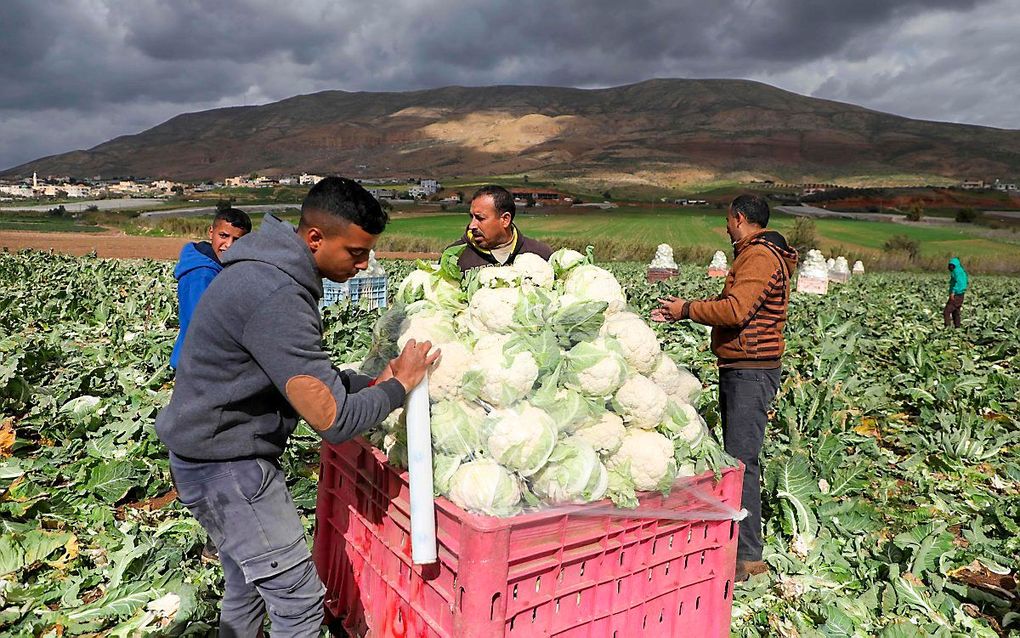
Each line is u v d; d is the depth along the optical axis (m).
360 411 2.44
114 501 4.96
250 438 2.59
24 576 3.99
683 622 2.94
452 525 2.37
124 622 3.59
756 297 4.09
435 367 2.69
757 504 4.32
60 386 7.11
